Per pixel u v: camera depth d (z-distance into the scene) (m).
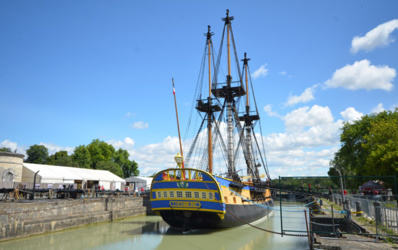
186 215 26.39
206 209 25.33
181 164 26.86
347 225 21.95
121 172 96.62
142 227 30.47
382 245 14.55
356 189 56.69
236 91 40.69
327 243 15.00
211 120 37.84
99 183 60.53
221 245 21.97
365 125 60.28
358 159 58.03
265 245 22.08
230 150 37.91
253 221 34.47
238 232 27.84
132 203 41.72
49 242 21.80
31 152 94.00
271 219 41.00
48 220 24.67
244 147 46.97
